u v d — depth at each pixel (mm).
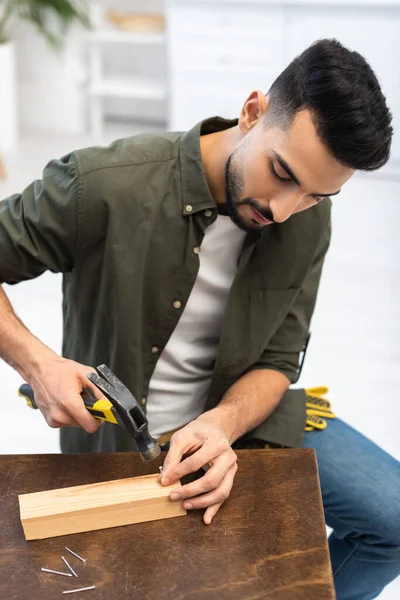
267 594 1006
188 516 1147
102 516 1117
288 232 1493
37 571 1048
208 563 1058
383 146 1182
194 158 1382
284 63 4473
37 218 1390
